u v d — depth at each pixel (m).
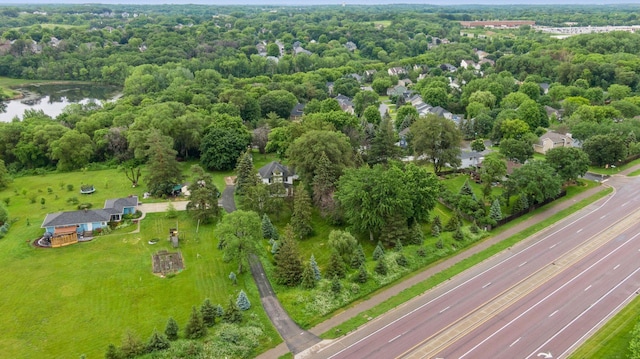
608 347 54.97
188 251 78.88
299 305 62.88
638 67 198.50
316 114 127.31
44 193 105.19
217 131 122.62
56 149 117.75
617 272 70.38
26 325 59.88
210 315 58.94
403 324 59.75
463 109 178.00
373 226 80.25
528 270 71.62
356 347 55.78
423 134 109.44
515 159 111.06
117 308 63.31
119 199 94.31
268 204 90.38
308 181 94.44
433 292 66.50
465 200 89.25
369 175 81.12
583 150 116.75
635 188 102.69
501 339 56.81
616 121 142.88
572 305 62.97
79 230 84.81
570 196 99.44
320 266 74.69
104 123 136.12
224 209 96.00
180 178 104.56
